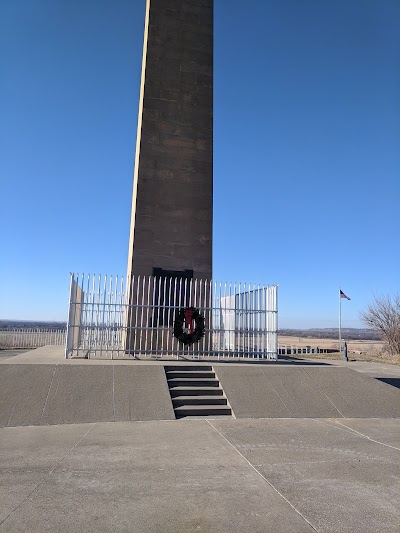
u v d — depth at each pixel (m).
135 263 16.27
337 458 6.68
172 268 16.52
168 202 16.92
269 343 14.55
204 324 13.95
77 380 10.05
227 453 6.83
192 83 18.05
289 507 4.77
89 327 13.02
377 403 10.66
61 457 6.47
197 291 16.23
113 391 9.80
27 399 9.19
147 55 17.73
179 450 6.95
